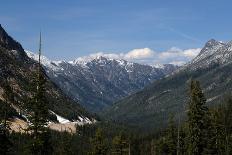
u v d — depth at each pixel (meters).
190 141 76.81
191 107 76.44
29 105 62.66
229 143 101.94
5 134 68.50
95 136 109.50
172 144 105.31
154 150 144.50
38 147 62.09
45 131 62.88
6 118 71.00
